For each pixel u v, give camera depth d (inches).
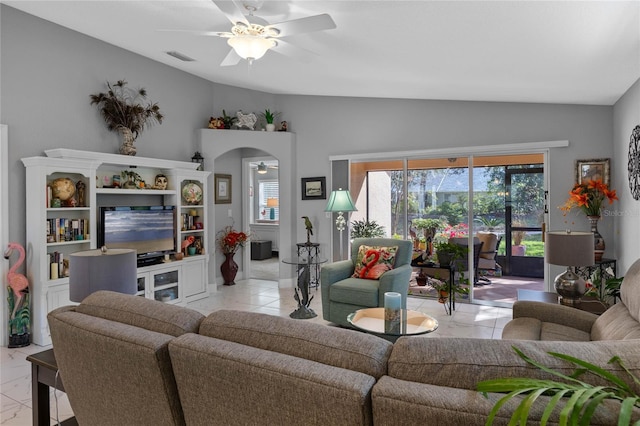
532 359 39.5
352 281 162.9
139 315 60.2
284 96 243.0
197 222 215.8
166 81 206.7
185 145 218.4
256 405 45.0
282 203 236.5
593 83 137.3
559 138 178.5
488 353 41.3
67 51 162.4
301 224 238.8
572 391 31.3
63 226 151.3
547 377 38.2
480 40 107.9
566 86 144.9
